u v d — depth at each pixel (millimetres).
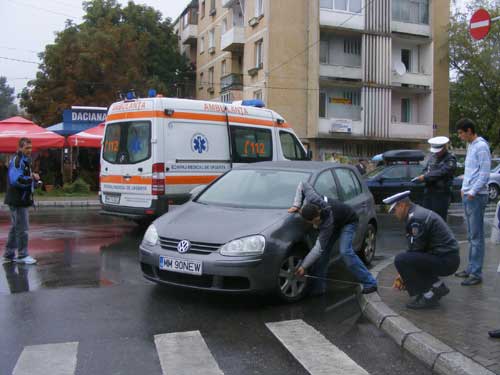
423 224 5543
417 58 34562
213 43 40281
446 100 36031
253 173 7453
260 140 12227
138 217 11039
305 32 30734
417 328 4969
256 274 5730
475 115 37281
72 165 24266
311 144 31016
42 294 6395
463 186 6707
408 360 4531
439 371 4273
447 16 35844
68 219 14062
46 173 24203
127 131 10859
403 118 34562
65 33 31672
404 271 5617
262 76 30656
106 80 30906
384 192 17797
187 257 5820
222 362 4398
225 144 11398
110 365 4297
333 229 6117
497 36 33656
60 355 4488
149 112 10414
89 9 39312
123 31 32875
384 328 5285
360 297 6336
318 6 30031
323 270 6633
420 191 17359
